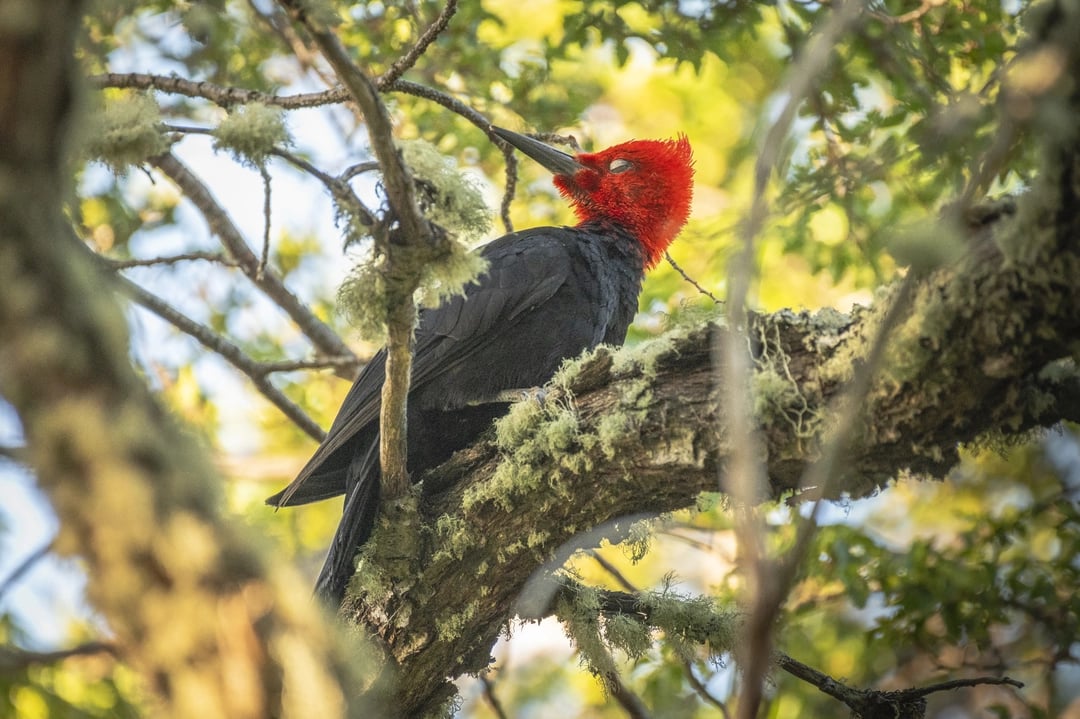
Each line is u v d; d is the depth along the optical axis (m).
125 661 4.89
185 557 4.48
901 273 8.18
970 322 6.27
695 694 11.94
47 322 4.42
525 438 7.97
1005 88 6.01
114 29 11.72
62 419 4.43
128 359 4.72
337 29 12.50
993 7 10.73
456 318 9.92
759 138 8.53
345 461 10.39
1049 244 5.90
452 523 8.09
